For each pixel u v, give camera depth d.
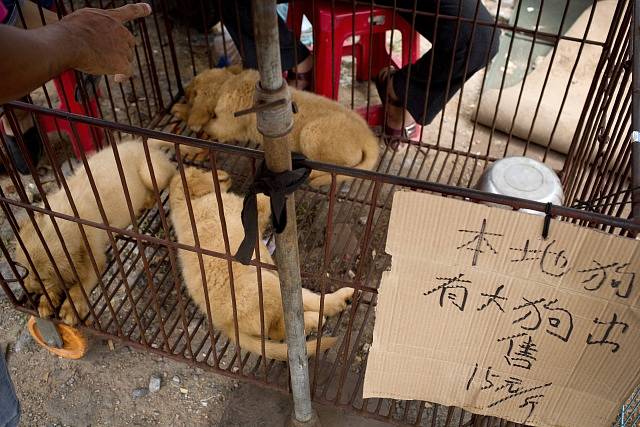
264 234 2.78
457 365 1.62
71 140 3.12
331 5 2.94
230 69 3.11
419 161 3.35
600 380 1.49
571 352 1.46
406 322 1.53
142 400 2.37
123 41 1.38
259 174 1.29
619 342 1.38
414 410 2.28
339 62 3.19
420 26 2.95
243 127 2.97
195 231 1.62
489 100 3.61
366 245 1.49
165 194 2.94
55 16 2.82
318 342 1.82
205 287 1.83
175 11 4.35
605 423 1.58
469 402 1.72
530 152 3.53
